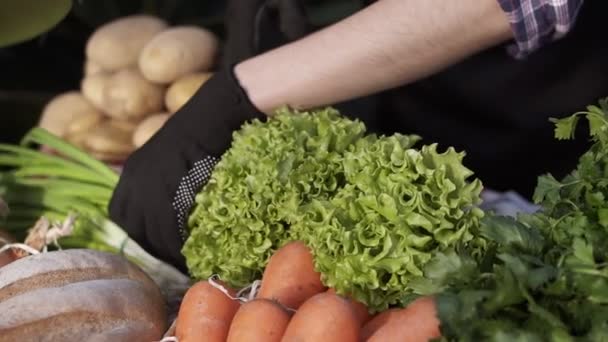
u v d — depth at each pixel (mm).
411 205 1046
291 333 1004
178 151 1297
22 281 1081
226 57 1756
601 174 1067
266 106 1271
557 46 1674
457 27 1181
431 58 1219
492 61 1719
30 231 1410
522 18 1159
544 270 898
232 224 1191
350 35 1224
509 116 1749
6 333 1004
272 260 1138
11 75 2645
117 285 1087
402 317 1009
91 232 1407
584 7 1638
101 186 1526
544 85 1707
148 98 1936
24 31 1576
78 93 2076
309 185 1160
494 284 910
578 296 888
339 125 1208
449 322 880
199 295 1107
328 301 1018
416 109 1796
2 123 2490
